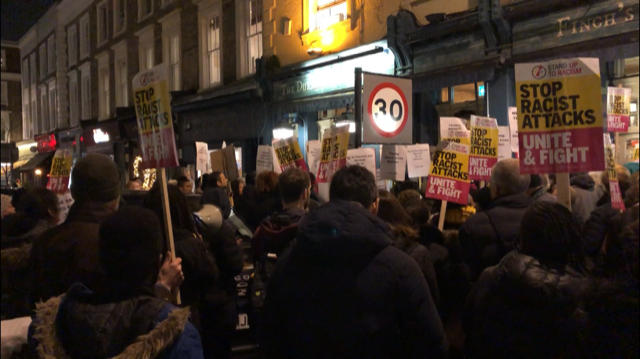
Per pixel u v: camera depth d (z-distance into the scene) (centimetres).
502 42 753
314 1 1123
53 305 181
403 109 528
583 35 667
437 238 338
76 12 2395
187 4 1533
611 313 202
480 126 444
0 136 3928
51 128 2766
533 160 285
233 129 1355
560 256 219
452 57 823
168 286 237
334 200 228
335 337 212
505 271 223
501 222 321
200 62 1488
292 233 321
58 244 235
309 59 1112
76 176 252
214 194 472
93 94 2228
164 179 287
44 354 170
